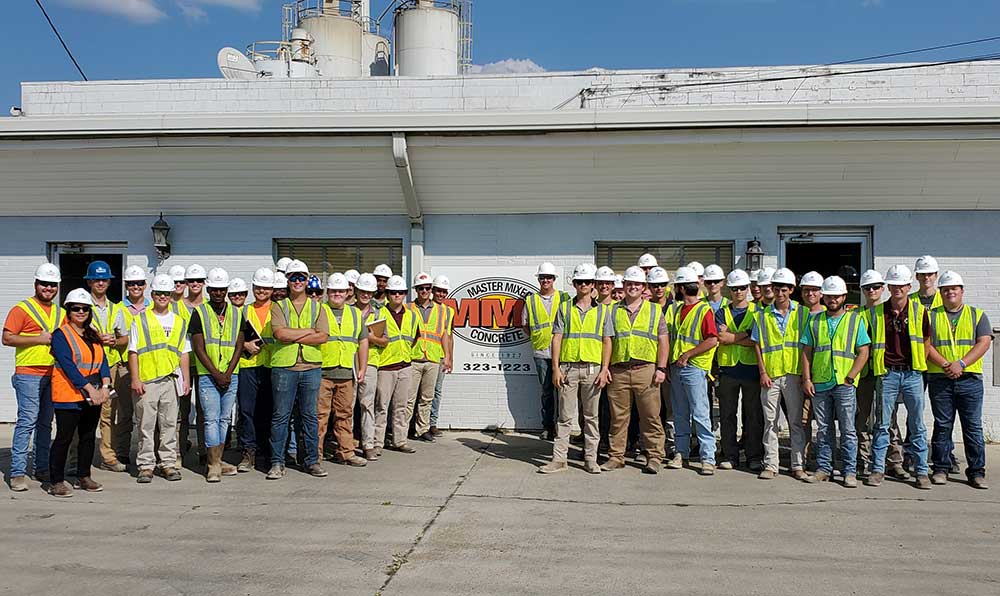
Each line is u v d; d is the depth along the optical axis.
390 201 10.13
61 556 5.32
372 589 4.77
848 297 9.90
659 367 7.85
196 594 4.67
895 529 6.00
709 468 7.77
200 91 11.67
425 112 9.03
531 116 8.93
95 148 9.54
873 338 7.52
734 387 8.06
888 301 7.54
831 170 9.27
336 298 7.94
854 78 10.72
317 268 10.58
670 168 9.41
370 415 8.43
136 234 10.54
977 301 9.59
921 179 9.27
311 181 9.93
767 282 8.13
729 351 8.05
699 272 8.64
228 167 9.81
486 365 10.20
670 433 8.77
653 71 11.16
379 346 8.59
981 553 5.46
